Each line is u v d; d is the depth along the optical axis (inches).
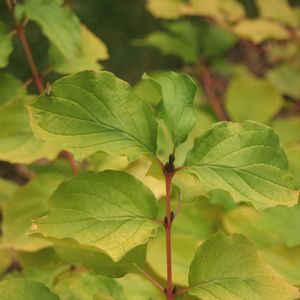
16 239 24.7
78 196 16.4
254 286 17.1
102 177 16.7
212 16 39.8
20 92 26.1
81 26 26.6
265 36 38.1
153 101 34.7
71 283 23.0
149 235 16.3
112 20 50.4
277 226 27.5
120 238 16.1
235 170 16.7
